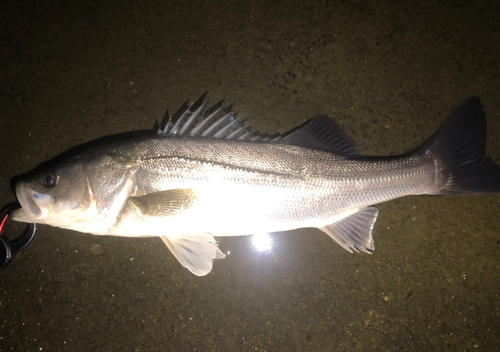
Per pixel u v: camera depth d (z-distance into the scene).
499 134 0.56
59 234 0.55
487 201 0.56
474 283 0.56
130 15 0.55
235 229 0.49
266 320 0.55
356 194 0.50
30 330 0.54
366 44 0.56
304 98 0.56
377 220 0.56
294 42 0.56
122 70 0.55
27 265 0.55
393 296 0.56
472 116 0.52
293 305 0.55
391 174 0.50
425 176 0.51
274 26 0.56
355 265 0.56
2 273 0.54
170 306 0.55
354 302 0.56
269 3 0.56
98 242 0.55
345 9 0.56
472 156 0.52
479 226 0.56
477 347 0.56
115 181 0.47
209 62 0.56
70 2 0.55
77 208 0.47
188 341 0.55
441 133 0.52
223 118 0.50
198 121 0.50
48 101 0.55
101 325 0.55
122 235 0.49
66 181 0.47
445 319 0.56
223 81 0.56
